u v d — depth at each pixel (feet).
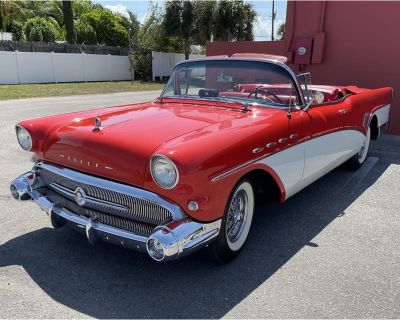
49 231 12.42
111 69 93.81
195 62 14.12
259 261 10.98
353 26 27.66
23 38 101.04
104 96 58.03
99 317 8.57
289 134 11.78
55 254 11.08
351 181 18.16
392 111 27.43
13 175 17.67
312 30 28.99
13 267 10.39
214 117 11.35
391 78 27.17
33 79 77.05
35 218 13.33
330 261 11.06
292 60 29.68
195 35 99.71
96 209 9.93
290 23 29.60
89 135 10.03
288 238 12.43
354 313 8.83
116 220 9.66
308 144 12.98
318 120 13.48
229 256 10.66
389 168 20.30
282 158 11.59
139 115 11.53
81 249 11.37
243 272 10.41
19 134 11.64
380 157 22.41
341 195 16.37
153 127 10.21
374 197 16.17
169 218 9.05
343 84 28.76
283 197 12.12
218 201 9.39
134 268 10.50
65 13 87.51
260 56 13.60
